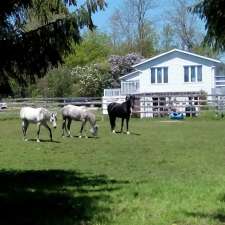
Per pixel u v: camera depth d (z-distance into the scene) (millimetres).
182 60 50344
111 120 26938
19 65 10969
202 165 15906
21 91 12477
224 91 49938
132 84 51844
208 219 8500
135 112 39562
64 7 11078
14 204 9914
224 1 9617
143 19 80188
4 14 10703
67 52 11305
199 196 10477
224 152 18938
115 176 13922
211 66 49594
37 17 11242
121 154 18516
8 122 34812
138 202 10039
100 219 8578
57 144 21484
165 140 22875
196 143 21688
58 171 14844
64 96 65500
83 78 66062
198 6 9938
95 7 10977
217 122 33469
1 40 10727
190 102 41125
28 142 22234
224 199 10086
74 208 9477
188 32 72750
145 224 8227
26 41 10820
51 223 8359
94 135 24625
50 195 10875
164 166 15805
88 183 12586
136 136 24734
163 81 50969
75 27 10992
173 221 8406
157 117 39906
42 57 10992
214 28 9867
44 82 64812
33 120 22609
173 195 10703
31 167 15734
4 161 16922
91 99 45500
